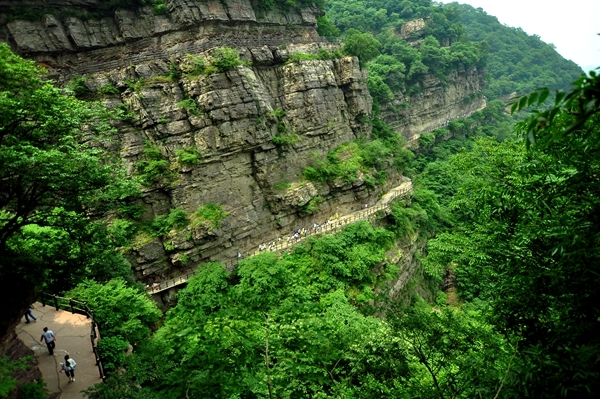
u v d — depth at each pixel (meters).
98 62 39.03
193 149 35.53
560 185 9.69
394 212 45.59
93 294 23.28
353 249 36.25
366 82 56.28
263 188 40.16
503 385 8.60
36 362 16.05
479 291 45.00
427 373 14.85
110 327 21.66
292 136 43.41
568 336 8.34
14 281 15.29
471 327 11.73
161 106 35.81
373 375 12.49
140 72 36.12
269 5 50.88
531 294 9.26
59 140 14.46
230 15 45.69
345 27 99.12
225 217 36.09
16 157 12.07
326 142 47.41
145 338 22.81
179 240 33.31
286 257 35.09
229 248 36.31
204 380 11.45
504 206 13.23
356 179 45.44
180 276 33.94
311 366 13.27
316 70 46.88
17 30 34.94
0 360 11.73
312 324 14.38
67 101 15.24
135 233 33.09
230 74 37.34
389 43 87.12
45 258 17.20
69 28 37.72
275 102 44.78
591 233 8.20
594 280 7.92
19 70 13.66
